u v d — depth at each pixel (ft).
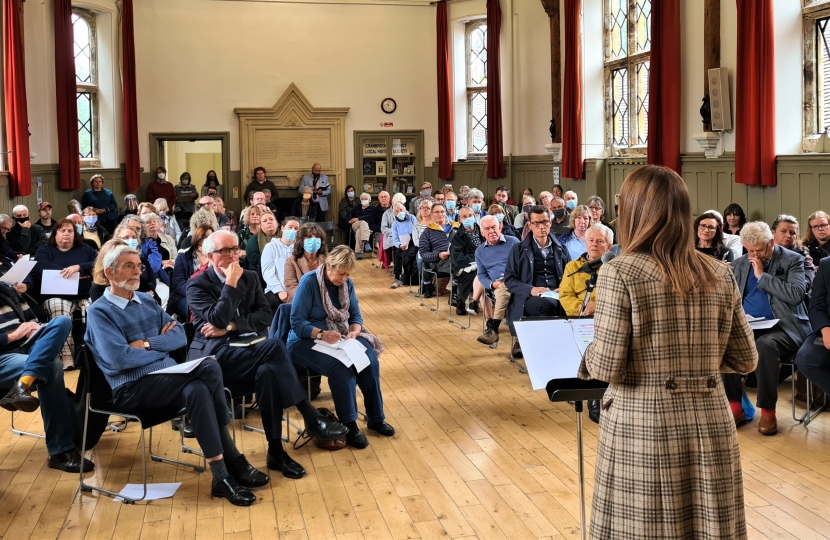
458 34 48.88
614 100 38.78
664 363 6.54
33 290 19.49
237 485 11.76
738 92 26.43
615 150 38.45
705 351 6.61
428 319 25.86
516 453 13.48
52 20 39.81
